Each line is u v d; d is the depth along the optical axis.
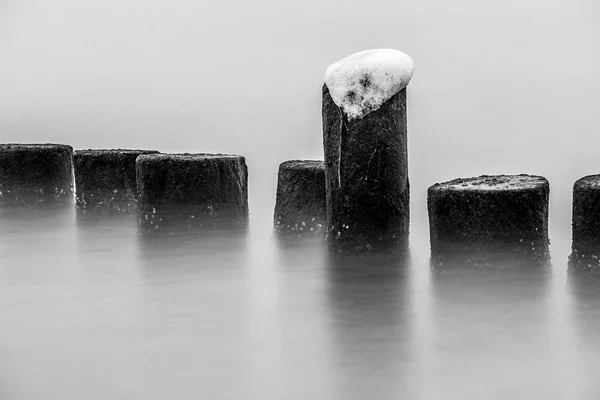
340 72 12.78
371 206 12.79
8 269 12.98
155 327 10.48
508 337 9.97
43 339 10.20
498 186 12.16
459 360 9.41
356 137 12.73
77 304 11.37
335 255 12.88
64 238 14.80
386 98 12.70
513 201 11.91
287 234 14.30
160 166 15.02
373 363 9.38
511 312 10.67
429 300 11.11
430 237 12.49
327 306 11.02
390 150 12.77
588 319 10.41
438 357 9.47
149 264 13.05
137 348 9.88
